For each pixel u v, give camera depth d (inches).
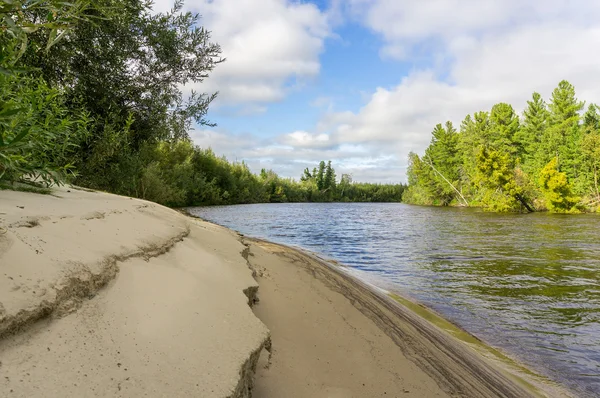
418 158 3161.9
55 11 71.0
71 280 78.4
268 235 775.1
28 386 53.2
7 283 66.5
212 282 132.4
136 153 388.8
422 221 1259.8
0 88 114.4
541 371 185.0
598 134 1904.5
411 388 125.8
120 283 96.6
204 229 245.8
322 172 4645.7
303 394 105.7
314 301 206.8
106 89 327.3
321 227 1001.5
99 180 343.9
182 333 86.5
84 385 58.0
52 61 268.7
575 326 254.1
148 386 63.6
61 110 165.0
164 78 380.5
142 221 161.3
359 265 472.1
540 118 2485.2
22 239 83.0
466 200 2674.7
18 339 61.0
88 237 108.0
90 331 72.2
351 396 111.5
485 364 181.3
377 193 4992.6
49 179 158.4
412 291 341.7
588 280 393.1
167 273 119.4
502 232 885.8
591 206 1750.7
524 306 299.0
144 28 345.7
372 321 195.5
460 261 505.4
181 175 1797.5
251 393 90.0
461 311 284.4
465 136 2773.1
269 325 155.0
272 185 3686.0
